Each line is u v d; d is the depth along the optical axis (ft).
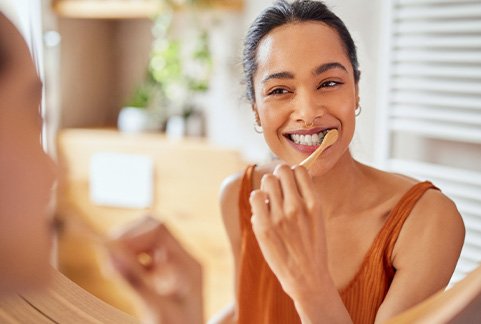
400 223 2.49
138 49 7.88
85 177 7.16
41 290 1.00
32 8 6.59
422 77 5.07
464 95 4.83
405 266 2.43
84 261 6.56
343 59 2.33
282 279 1.83
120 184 7.06
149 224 1.08
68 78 7.44
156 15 6.98
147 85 7.54
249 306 2.89
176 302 0.99
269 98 2.37
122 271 0.99
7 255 0.91
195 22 7.25
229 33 7.07
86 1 7.10
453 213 2.52
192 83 7.18
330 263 2.58
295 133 2.34
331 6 2.62
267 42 2.37
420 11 4.94
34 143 0.92
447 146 5.10
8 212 0.90
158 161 6.94
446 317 1.04
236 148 6.70
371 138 5.61
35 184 0.92
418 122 5.14
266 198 1.82
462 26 4.70
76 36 7.51
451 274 2.45
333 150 2.34
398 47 5.17
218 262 6.81
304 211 1.77
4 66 0.91
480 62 4.68
